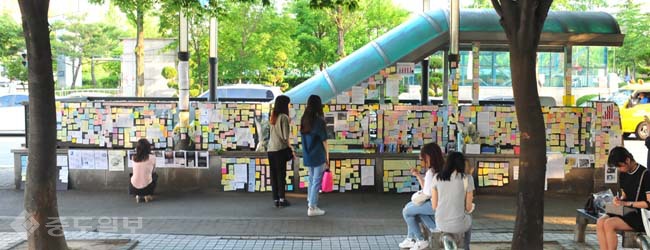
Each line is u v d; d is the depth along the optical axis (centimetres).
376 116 966
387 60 1050
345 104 966
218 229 726
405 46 1055
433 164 600
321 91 1044
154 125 977
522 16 528
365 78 1050
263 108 969
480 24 1057
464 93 2019
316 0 870
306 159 796
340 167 945
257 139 969
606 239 553
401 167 948
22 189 973
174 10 1162
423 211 610
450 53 984
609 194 624
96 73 4966
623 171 559
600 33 1078
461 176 552
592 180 941
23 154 972
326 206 860
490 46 1204
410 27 1077
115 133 983
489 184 944
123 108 980
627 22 3172
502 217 797
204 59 2377
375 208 848
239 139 970
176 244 654
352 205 868
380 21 2823
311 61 2791
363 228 735
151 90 2559
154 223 753
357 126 966
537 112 543
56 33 3816
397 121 969
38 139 547
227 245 652
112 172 966
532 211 550
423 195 605
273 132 847
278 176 851
